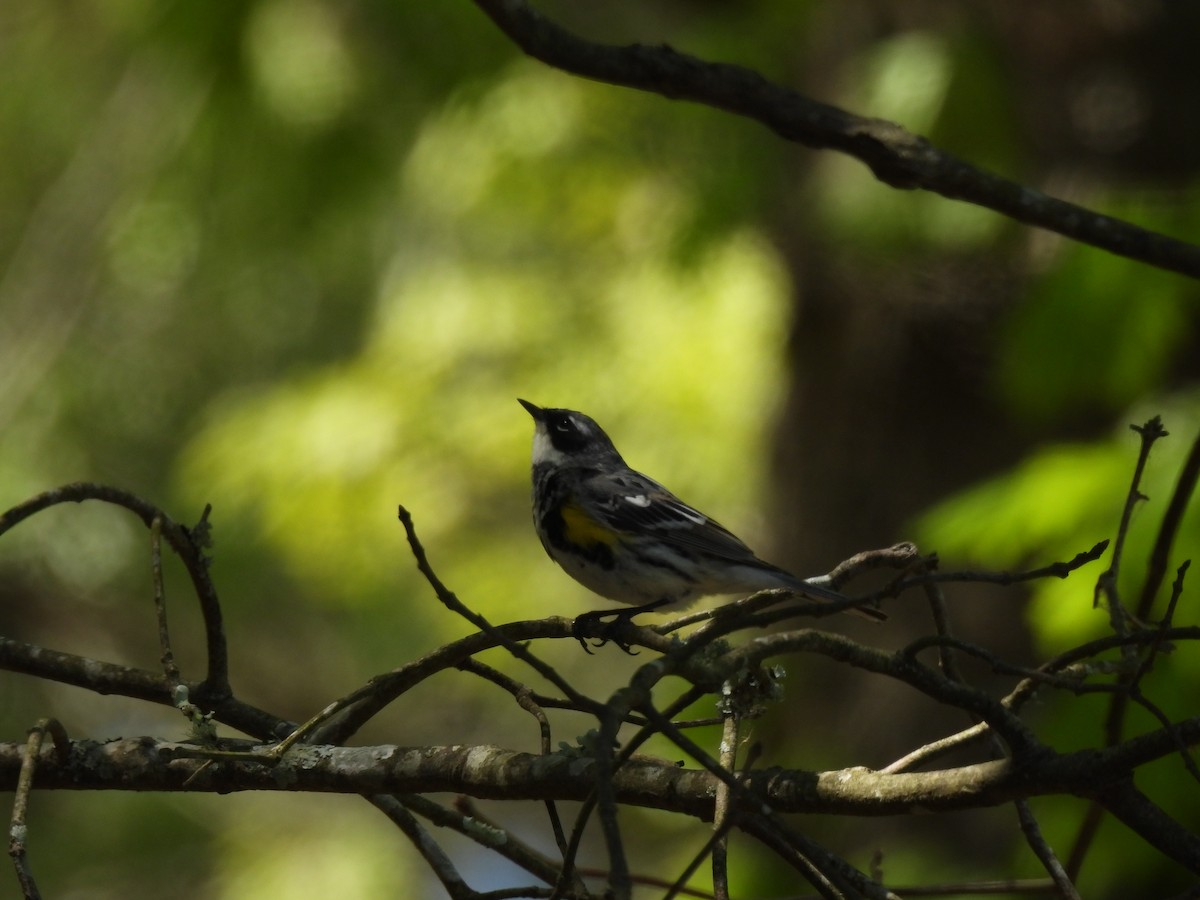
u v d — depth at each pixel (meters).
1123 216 8.53
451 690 18.31
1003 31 11.20
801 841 4.05
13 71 15.88
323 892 16.69
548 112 13.71
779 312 14.18
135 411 16.48
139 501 5.23
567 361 16.41
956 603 11.41
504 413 16.22
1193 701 7.36
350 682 18.27
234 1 12.77
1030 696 4.78
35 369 15.62
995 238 10.95
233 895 16.80
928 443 11.92
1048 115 10.98
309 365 17.75
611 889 3.87
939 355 11.80
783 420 12.91
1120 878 8.20
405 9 12.91
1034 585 8.37
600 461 8.45
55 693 16.31
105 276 16.30
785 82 12.33
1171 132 10.72
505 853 4.93
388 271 17.47
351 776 4.80
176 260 15.38
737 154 12.56
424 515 16.30
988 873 10.55
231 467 16.09
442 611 16.98
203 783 4.88
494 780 4.64
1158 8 10.84
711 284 15.07
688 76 5.59
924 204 11.00
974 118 10.80
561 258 16.94
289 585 18.02
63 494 5.05
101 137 15.37
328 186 13.93
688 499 16.05
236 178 14.39
